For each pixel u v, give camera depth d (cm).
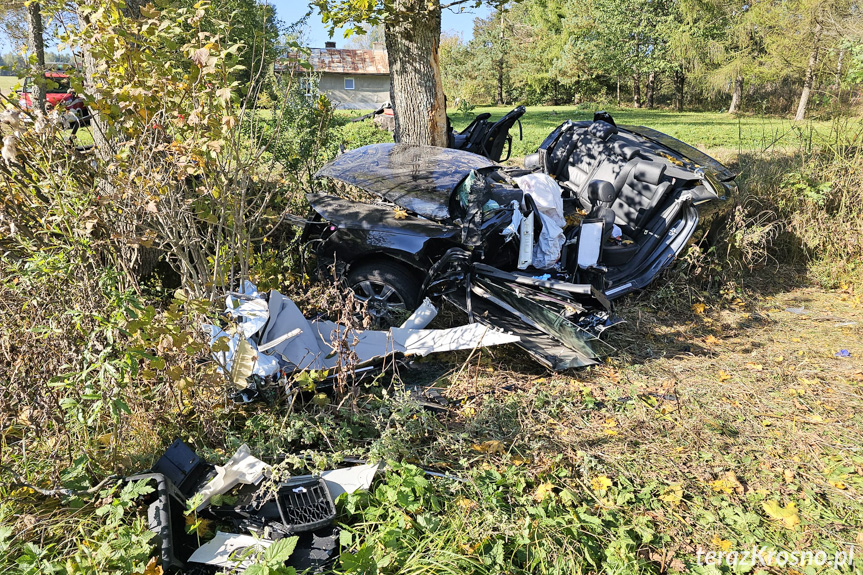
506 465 330
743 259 670
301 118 657
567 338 454
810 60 2395
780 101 3164
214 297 356
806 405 422
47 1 384
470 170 534
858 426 396
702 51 3356
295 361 374
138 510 256
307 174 652
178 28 351
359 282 477
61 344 307
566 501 305
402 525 265
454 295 476
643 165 637
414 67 691
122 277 349
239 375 328
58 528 249
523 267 495
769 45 2761
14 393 296
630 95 4997
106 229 339
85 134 711
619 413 402
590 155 745
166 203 341
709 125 2212
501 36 5300
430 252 470
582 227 519
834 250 707
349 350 356
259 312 352
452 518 281
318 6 628
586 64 4438
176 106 348
